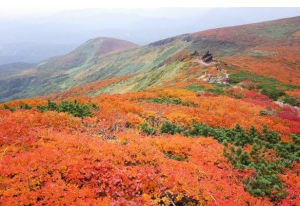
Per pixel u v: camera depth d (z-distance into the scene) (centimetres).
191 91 4409
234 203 1173
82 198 1102
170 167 1370
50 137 1595
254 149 1738
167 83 6625
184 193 1215
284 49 12575
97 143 1541
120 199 1118
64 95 11938
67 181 1197
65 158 1323
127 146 1547
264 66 7881
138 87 8769
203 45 16962
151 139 1772
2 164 1254
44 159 1287
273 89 5022
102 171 1260
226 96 4212
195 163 1530
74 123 2008
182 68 7694
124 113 2522
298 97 4706
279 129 2702
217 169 1474
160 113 2742
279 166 1667
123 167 1322
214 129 2272
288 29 17038
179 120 2511
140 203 1115
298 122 3192
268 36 16512
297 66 8938
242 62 8494
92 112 2412
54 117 2012
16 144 1495
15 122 1795
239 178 1434
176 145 1708
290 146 2188
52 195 1100
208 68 6662
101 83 12062
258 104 3841
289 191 1379
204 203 1175
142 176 1251
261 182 1370
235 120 2742
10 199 1062
